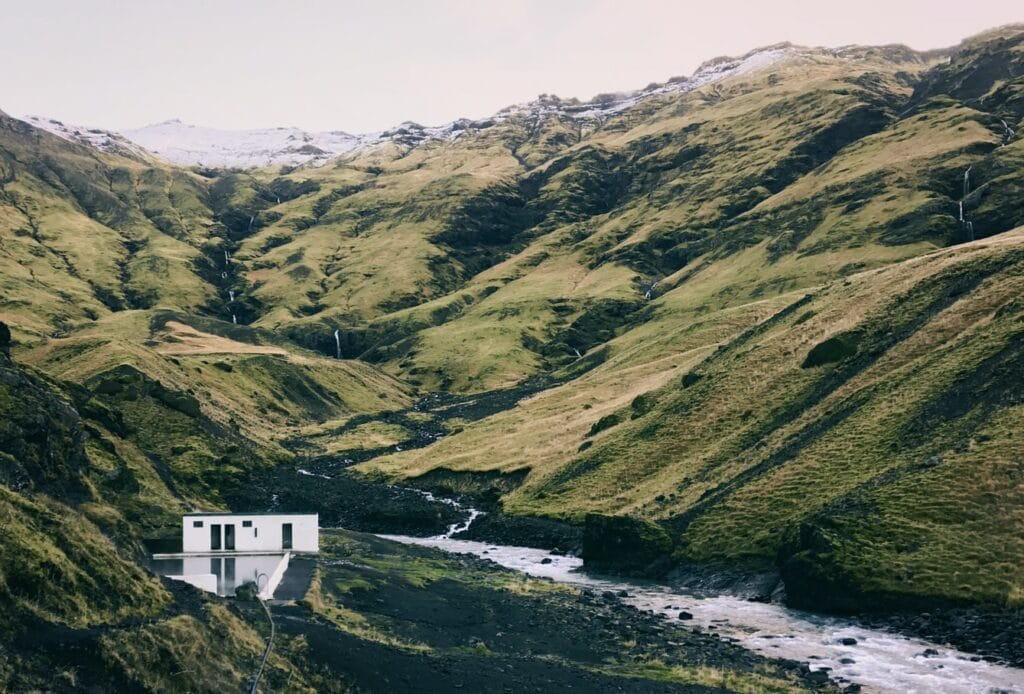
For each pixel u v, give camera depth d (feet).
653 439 359.66
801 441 287.07
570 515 327.06
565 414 496.23
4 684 88.94
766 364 368.48
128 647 104.83
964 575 185.68
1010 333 266.77
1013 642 161.48
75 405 329.31
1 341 268.21
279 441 533.14
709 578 237.25
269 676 117.39
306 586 185.68
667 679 146.41
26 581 106.32
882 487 226.38
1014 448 214.90
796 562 209.56
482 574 246.47
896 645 169.58
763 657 163.32
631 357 623.77
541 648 163.22
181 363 604.49
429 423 643.45
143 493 295.89
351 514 372.58
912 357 298.15
